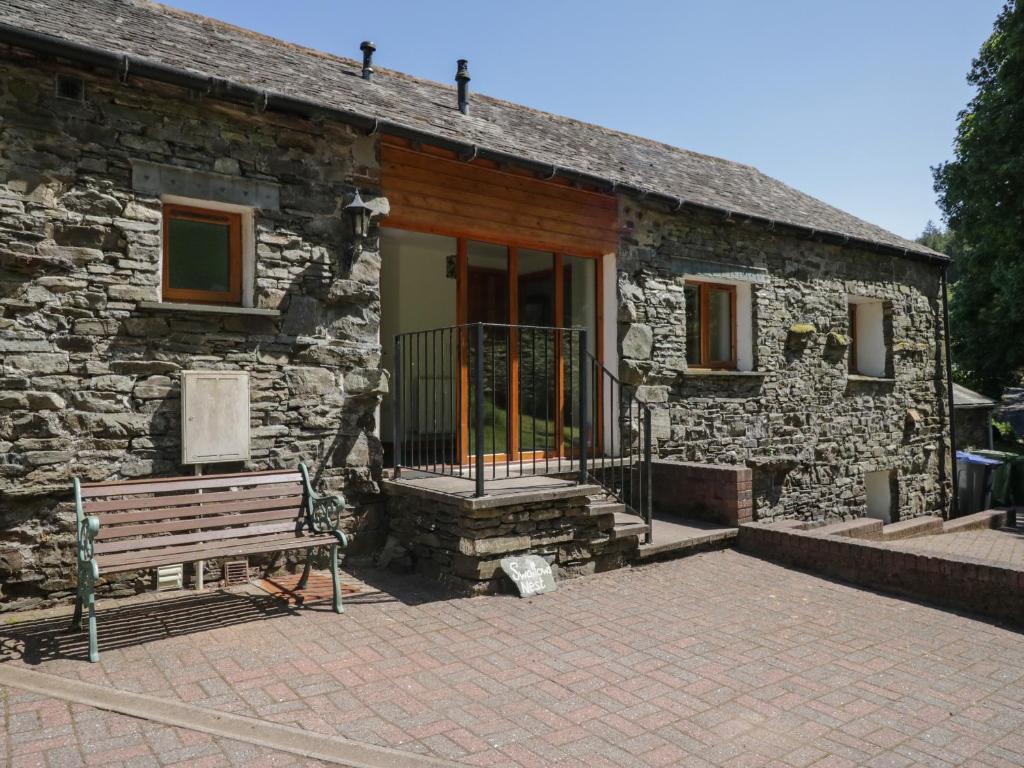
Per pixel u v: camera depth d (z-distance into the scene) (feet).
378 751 9.75
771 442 29.89
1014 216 48.88
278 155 18.39
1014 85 47.21
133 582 16.20
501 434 23.16
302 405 18.60
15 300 15.03
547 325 24.21
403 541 19.22
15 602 14.98
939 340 38.75
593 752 10.03
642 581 18.84
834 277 32.76
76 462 15.62
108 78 16.12
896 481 36.09
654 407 25.96
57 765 9.08
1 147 14.89
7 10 15.60
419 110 22.41
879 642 15.02
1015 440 60.70
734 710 11.52
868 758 10.16
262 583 17.33
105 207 16.05
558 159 23.34
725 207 26.71
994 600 16.93
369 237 19.74
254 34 24.94
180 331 16.99
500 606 16.26
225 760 9.32
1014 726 11.29
